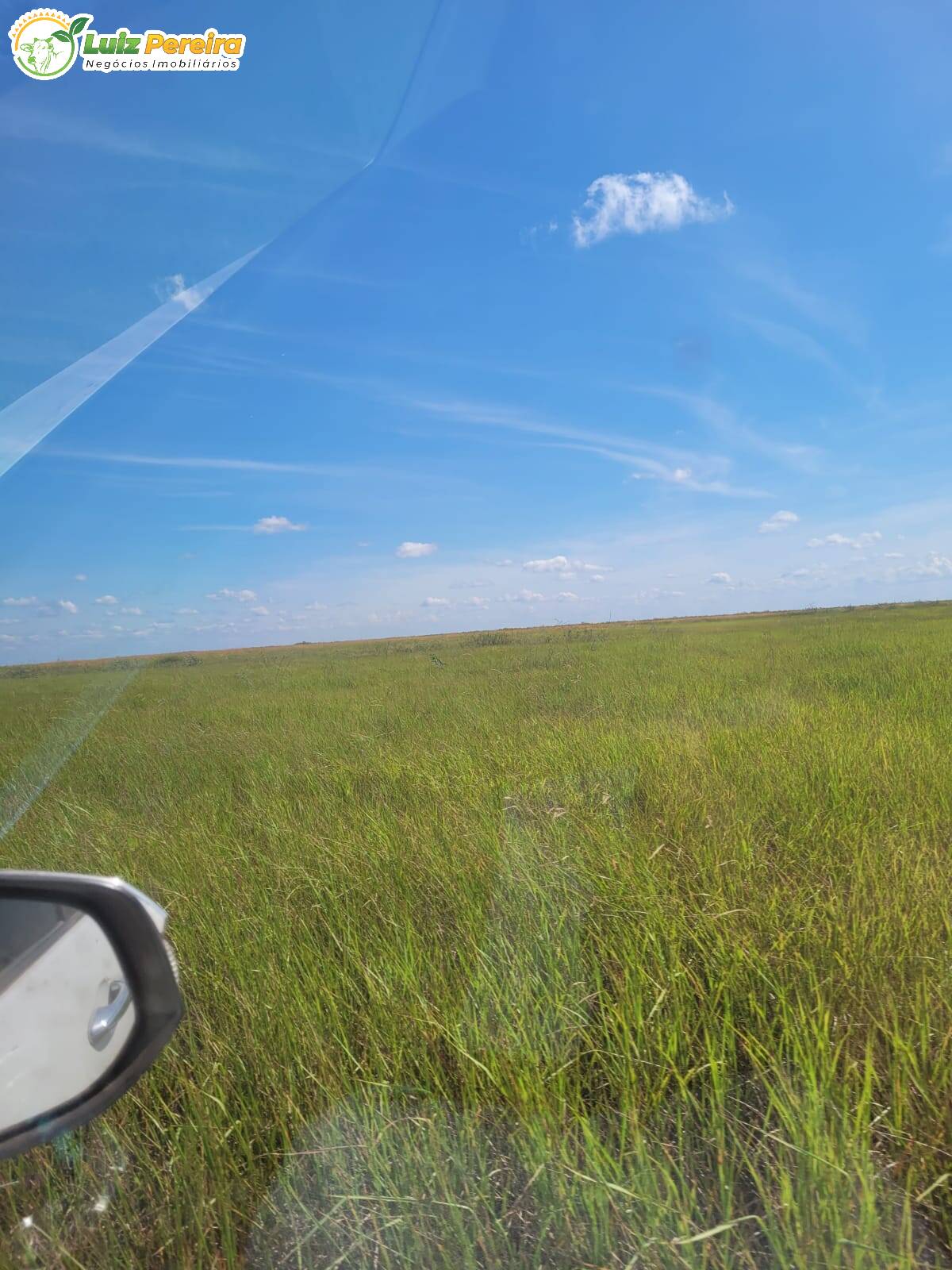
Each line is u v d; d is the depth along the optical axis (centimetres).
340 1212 169
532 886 323
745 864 344
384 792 523
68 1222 169
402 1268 156
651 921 282
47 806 485
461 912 313
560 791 478
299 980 265
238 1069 220
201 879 363
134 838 426
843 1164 163
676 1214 158
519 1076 201
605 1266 151
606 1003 236
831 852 362
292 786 575
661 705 856
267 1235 167
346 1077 211
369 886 345
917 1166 172
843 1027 221
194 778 618
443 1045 227
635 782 496
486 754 612
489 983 251
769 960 256
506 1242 157
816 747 562
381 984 254
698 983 241
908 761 509
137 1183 179
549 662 1577
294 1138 192
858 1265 142
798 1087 195
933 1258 151
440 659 1956
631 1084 199
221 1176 178
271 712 1020
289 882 356
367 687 1346
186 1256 159
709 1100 190
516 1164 179
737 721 730
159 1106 207
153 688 1430
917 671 988
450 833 401
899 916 279
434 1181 171
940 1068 196
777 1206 160
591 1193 160
